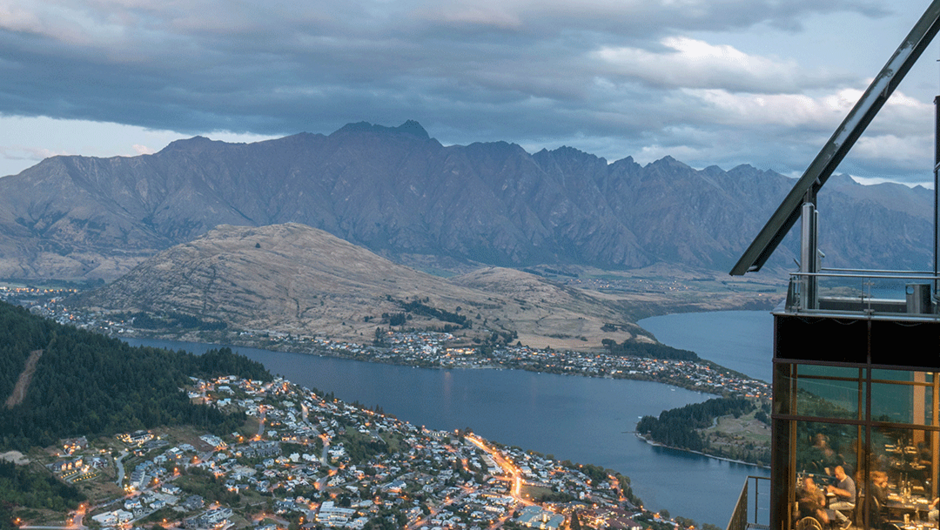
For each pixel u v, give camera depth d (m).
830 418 19.50
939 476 18.73
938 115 20.75
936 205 20.86
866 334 19.25
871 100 20.89
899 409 19.02
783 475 19.83
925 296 20.02
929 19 20.20
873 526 19.22
